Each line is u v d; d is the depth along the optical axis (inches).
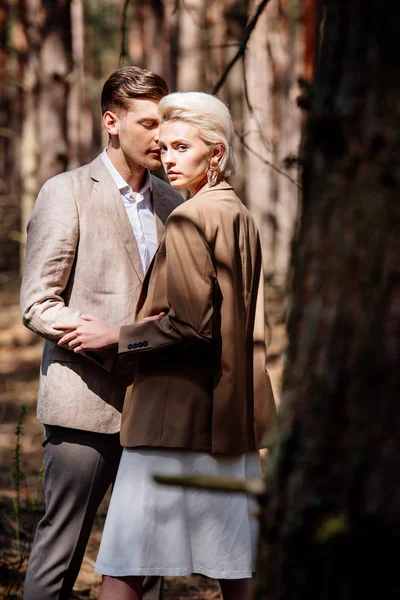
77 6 924.6
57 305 193.9
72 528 199.3
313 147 105.5
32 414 573.6
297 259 109.3
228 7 857.5
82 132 1307.8
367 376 96.4
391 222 95.7
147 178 215.0
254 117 230.8
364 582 95.5
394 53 97.6
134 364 198.7
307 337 103.7
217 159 185.6
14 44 1035.9
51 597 198.4
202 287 172.6
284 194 902.4
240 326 180.5
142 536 176.1
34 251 198.5
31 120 946.7
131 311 201.5
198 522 180.2
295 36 846.5
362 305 97.3
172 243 175.5
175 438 174.2
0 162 1638.8
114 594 179.5
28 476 395.5
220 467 179.2
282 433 106.0
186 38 776.9
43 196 202.2
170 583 280.7
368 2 99.8
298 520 100.9
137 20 1256.2
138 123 199.6
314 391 101.7
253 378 186.5
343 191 100.3
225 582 189.8
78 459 198.2
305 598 100.0
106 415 198.4
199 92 185.5
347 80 101.1
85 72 1224.2
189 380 177.0
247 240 187.3
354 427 97.3
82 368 199.0
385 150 96.9
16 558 264.8
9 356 797.2
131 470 179.5
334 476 98.7
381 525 94.3
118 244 202.5
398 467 94.2
